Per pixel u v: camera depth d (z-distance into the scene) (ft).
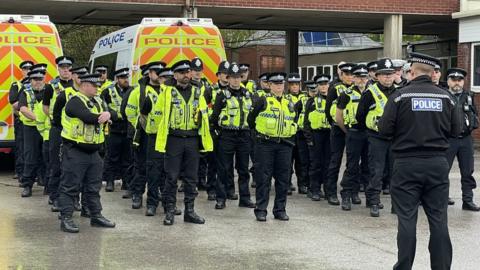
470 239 23.93
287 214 28.55
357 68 29.25
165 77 27.27
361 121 28.32
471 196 29.89
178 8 52.85
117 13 57.82
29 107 31.50
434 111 17.65
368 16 59.47
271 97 26.45
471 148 29.81
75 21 65.36
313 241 23.35
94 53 47.65
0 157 46.21
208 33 38.70
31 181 32.40
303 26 71.72
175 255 21.18
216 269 19.60
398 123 17.88
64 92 24.99
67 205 24.56
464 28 58.75
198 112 25.89
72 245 22.40
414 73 18.19
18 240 23.08
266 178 26.73
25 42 38.81
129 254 21.25
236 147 29.96
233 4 52.49
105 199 32.19
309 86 33.73
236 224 26.23
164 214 28.27
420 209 29.86
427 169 17.52
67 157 24.50
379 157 28.17
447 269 17.83
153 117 27.40
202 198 32.96
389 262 20.57
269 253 21.56
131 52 38.01
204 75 38.50
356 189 31.45
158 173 27.78
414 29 73.77
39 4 51.47
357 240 23.57
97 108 24.77
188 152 26.02
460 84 29.73
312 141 32.30
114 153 34.47
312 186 32.86
